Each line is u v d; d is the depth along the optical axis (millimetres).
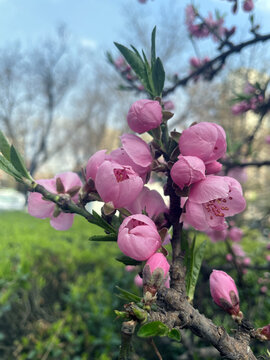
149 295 793
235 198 1021
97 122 25000
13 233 9211
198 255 1047
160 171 998
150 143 1013
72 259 6621
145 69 1057
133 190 921
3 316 4867
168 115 1000
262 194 5648
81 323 4777
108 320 4547
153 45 1044
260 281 3686
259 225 4734
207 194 916
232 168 2938
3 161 979
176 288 885
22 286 4805
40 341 4367
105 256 6676
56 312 5082
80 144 25219
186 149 953
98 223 962
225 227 1034
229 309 965
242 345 893
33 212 1101
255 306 3361
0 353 4379
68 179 1086
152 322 698
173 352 3488
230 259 3662
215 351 2633
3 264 5262
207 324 872
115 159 996
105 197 932
